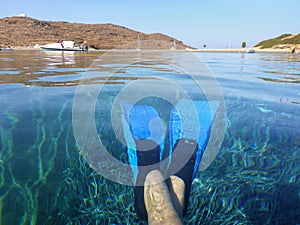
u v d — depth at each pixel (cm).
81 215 45
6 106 87
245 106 95
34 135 65
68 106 89
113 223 44
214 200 50
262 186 53
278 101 102
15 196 45
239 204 49
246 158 62
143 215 46
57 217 43
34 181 49
